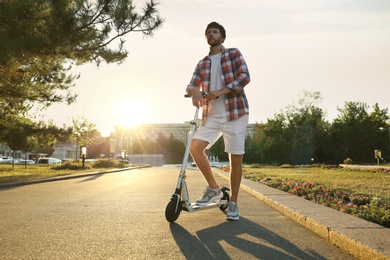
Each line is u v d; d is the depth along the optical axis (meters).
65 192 7.75
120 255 2.68
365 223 3.30
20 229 3.63
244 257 2.63
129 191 7.95
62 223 3.95
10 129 18.97
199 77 4.26
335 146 52.22
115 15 10.40
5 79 12.89
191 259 2.59
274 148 50.47
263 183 8.95
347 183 8.96
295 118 51.47
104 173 18.92
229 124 3.99
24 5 8.95
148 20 10.79
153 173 18.69
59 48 10.22
